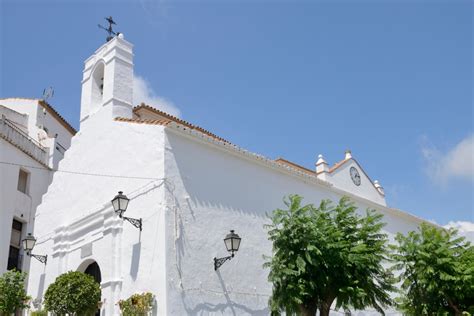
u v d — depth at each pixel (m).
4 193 19.92
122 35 17.30
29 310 15.77
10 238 19.92
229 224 14.58
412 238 14.74
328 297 12.59
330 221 13.37
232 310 13.52
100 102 17.75
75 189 16.72
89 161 16.47
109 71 16.89
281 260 12.66
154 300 12.25
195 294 12.80
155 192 13.47
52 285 12.79
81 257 15.12
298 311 12.41
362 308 12.91
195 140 14.62
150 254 12.94
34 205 21.69
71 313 12.38
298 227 12.65
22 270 20.17
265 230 15.60
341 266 12.52
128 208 14.15
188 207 13.66
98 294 12.88
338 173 20.48
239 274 14.22
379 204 21.36
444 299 14.34
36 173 22.22
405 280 14.56
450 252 13.98
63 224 16.39
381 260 14.10
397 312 19.08
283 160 20.64
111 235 14.11
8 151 20.52
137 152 14.57
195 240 13.45
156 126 14.28
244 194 15.50
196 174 14.30
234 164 15.62
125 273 13.45
